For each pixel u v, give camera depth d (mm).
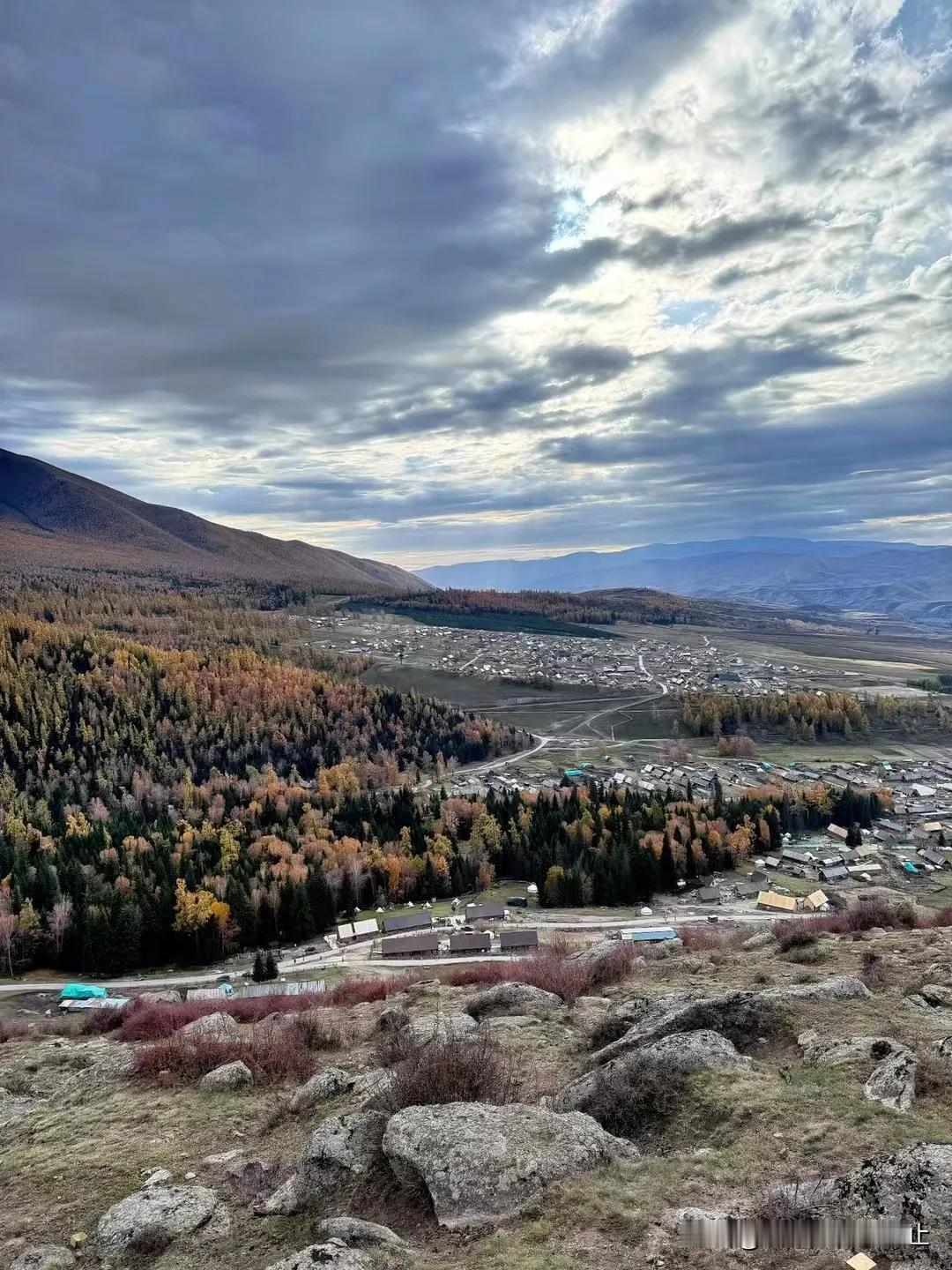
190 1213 14688
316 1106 19781
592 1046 21938
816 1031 18859
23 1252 14328
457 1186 13289
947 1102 14305
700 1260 10797
